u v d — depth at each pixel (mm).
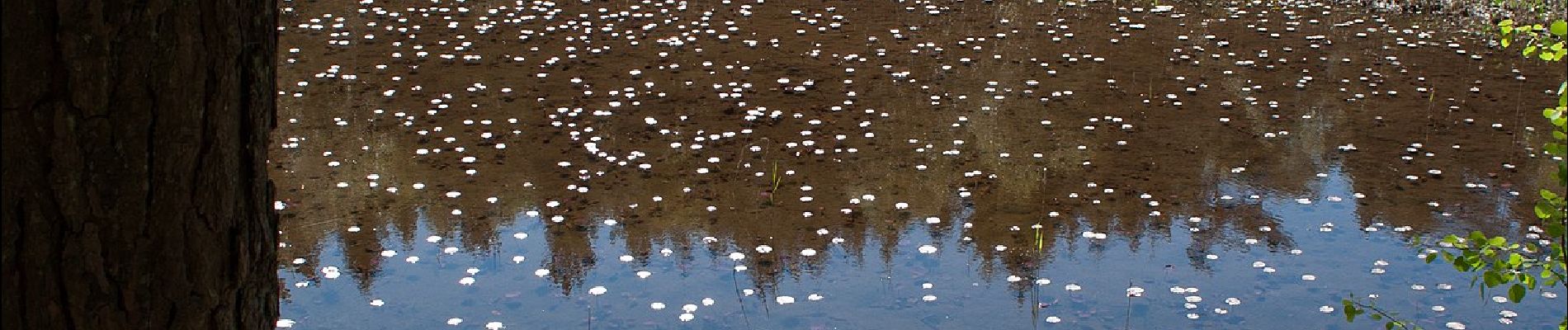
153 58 1906
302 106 8625
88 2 1826
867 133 8133
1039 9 12180
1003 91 9273
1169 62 10227
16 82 1826
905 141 8016
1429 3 12422
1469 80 9703
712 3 12078
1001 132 8242
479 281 5789
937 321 5402
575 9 11773
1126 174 7410
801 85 9320
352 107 8609
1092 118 8586
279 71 9484
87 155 1890
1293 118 8648
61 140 1864
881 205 6840
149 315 2037
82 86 1852
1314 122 8547
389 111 8531
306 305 5516
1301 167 7566
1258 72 9938
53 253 1921
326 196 6867
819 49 10461
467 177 7195
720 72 9656
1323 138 8180
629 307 5527
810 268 5973
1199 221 6637
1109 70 9930
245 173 2152
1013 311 5520
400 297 5613
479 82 9258
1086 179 7312
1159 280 5875
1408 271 5984
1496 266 3545
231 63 2039
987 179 7301
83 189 1903
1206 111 8820
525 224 6492
